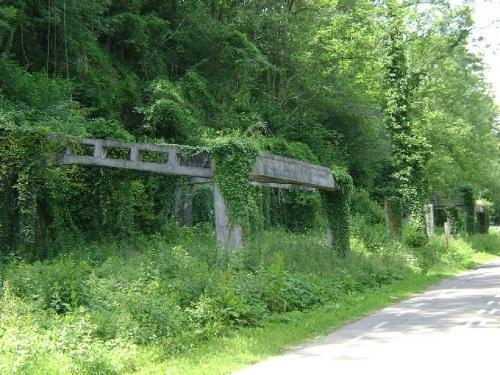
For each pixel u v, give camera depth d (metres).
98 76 30.89
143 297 10.90
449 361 8.19
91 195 21.62
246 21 42.47
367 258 23.23
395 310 14.60
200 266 13.48
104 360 7.99
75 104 25.55
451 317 12.77
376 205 48.41
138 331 9.70
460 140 36.47
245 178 17.02
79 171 21.09
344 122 49.66
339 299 16.14
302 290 15.01
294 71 45.38
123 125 30.45
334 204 23.75
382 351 9.22
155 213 25.41
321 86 44.28
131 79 32.06
